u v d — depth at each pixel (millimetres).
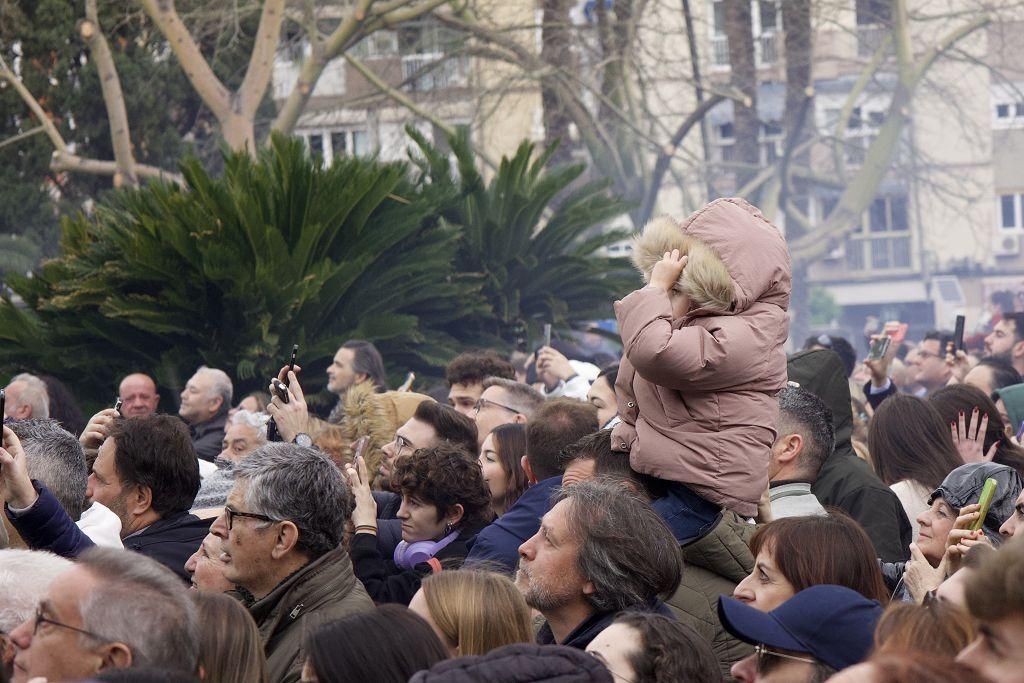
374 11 22094
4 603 4102
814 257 40000
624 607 4328
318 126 34062
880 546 6316
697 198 43094
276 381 7055
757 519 5629
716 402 5059
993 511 5219
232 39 22906
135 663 3555
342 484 5121
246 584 4980
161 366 12219
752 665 3777
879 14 38281
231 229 12281
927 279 51844
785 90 36406
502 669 3260
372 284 12961
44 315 12766
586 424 6129
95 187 24141
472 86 30172
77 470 5715
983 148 43344
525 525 5465
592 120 29047
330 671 3619
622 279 14148
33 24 23047
